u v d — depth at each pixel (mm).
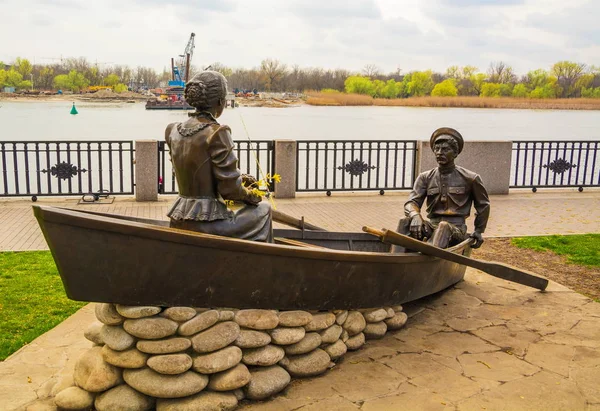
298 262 4195
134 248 3568
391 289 4992
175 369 3695
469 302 6078
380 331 5078
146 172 11289
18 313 5578
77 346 4824
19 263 7141
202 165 4043
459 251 5676
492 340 5137
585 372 4551
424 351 4887
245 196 4230
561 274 7234
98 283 3557
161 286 3736
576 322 5578
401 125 31094
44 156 19297
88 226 3404
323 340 4484
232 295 4020
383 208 11156
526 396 4160
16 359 4578
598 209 11367
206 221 4070
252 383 4004
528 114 53812
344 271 4484
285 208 11016
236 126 28266
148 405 3811
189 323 3814
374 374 4449
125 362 3758
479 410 3957
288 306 4301
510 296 6277
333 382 4312
